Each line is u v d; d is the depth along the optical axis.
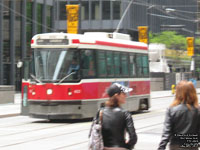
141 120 34.41
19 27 86.44
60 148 21.19
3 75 82.81
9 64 83.81
